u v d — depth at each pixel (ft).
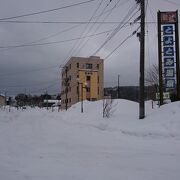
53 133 66.59
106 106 132.16
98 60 341.62
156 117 70.28
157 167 32.12
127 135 62.59
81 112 158.10
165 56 86.17
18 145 47.01
